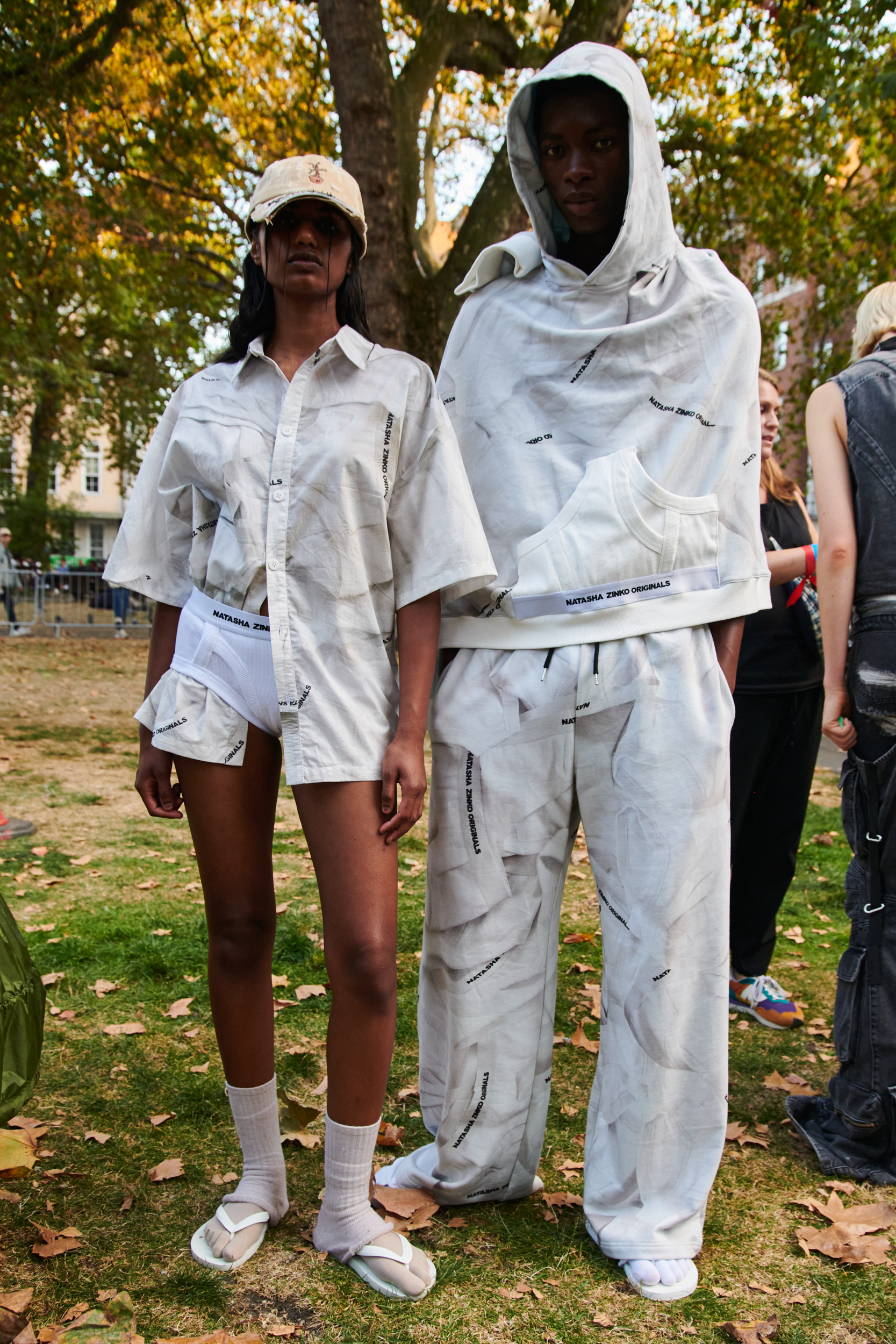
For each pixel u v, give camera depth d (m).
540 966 1.95
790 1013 3.08
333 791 1.74
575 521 1.88
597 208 1.91
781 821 3.05
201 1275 1.82
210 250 14.94
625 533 1.85
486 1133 1.97
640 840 1.85
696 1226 1.89
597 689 1.86
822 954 3.73
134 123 12.73
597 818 1.91
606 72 1.78
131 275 16.30
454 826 1.93
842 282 12.40
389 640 1.87
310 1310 1.73
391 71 8.05
